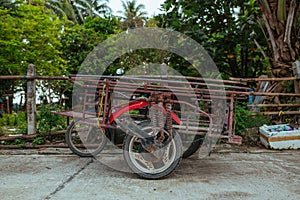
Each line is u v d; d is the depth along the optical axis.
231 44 7.01
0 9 9.67
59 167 3.79
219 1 6.87
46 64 10.16
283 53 6.31
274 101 6.02
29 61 9.95
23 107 11.10
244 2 7.14
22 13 9.88
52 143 5.09
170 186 3.06
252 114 5.64
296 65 5.97
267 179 3.33
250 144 5.24
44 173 3.51
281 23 6.32
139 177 3.37
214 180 3.28
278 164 4.01
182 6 6.89
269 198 2.75
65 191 2.88
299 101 5.82
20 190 2.90
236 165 3.94
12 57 9.32
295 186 3.10
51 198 2.69
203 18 7.12
